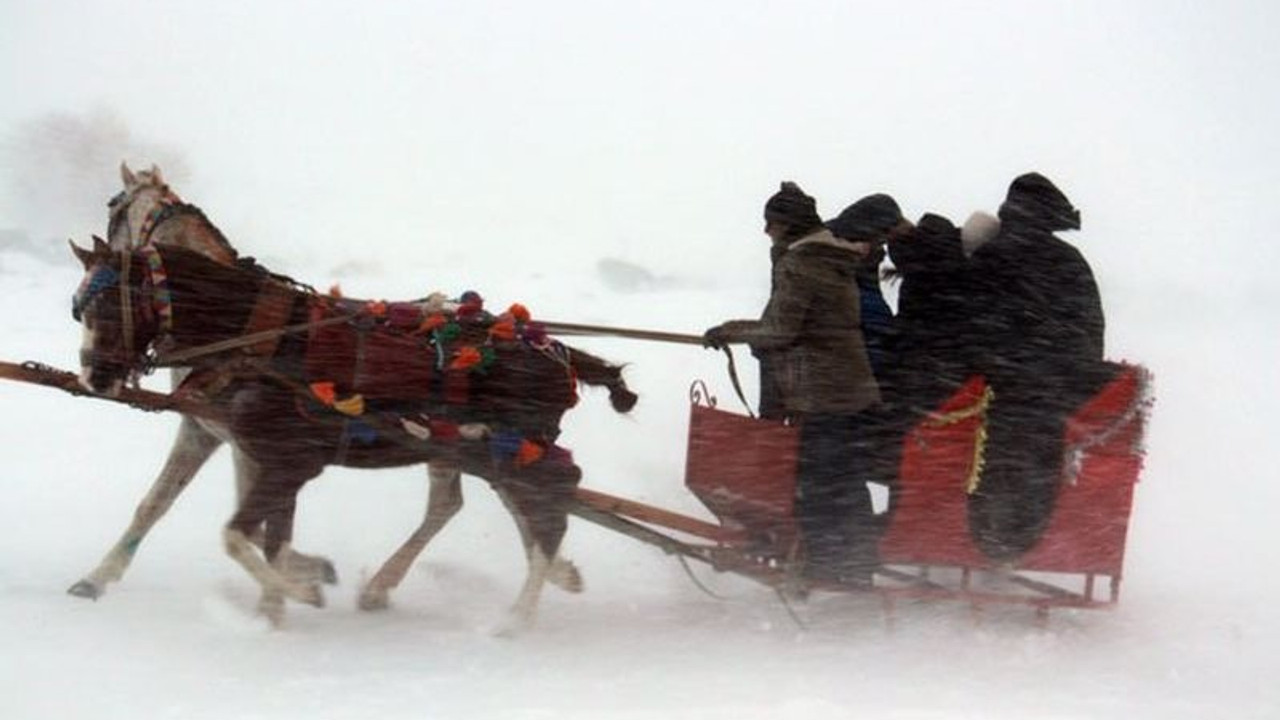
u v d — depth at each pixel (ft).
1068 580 28.91
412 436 23.57
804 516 24.38
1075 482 24.47
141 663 21.56
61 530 29.55
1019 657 23.57
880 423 24.64
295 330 23.12
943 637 24.52
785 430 24.47
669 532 30.81
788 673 22.36
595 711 20.17
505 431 23.89
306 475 23.50
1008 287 24.97
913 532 24.49
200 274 23.32
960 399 24.35
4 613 23.68
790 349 24.58
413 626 24.36
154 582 26.11
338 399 23.02
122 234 24.97
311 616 24.67
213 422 23.88
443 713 19.95
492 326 24.11
